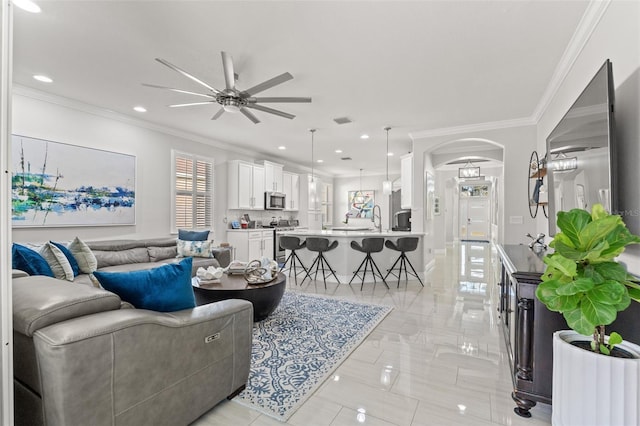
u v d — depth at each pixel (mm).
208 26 2381
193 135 5672
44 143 3736
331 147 6707
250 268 3443
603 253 1271
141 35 2516
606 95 1691
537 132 4531
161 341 1468
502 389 2049
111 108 4266
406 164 6137
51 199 3801
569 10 2168
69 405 1146
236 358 1905
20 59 2914
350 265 5234
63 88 3574
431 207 6547
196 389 1647
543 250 2912
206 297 2975
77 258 3531
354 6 2145
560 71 3021
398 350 2617
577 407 1306
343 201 11328
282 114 3410
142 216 4879
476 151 6625
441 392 2010
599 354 1269
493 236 10352
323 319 3340
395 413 1800
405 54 2783
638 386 1190
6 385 1007
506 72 3119
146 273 1628
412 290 4676
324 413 1797
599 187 1786
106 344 1253
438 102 3965
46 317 1225
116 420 1291
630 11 1729
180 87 3520
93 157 4230
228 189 6543
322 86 3475
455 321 3322
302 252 5730
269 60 2893
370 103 3996
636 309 1570
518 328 1809
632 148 1696
